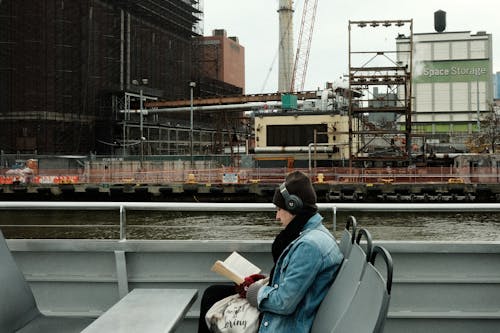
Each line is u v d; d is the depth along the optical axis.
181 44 96.75
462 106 136.88
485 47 136.00
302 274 2.83
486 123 67.00
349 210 4.63
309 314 2.90
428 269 4.46
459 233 20.22
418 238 19.08
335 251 2.96
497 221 22.81
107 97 75.19
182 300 3.27
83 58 72.25
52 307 4.55
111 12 76.56
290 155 44.72
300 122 44.69
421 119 138.75
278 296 2.86
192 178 44.25
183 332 4.43
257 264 4.55
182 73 96.31
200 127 92.25
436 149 74.38
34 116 69.25
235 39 146.50
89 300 4.55
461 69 137.25
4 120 69.88
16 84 69.56
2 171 46.59
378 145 49.94
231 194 42.19
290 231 3.12
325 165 43.88
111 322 2.85
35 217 29.06
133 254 4.59
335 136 44.19
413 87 138.88
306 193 3.12
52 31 69.94
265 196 41.78
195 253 4.55
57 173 47.00
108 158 53.00
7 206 4.61
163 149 81.50
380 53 43.38
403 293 4.39
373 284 2.16
